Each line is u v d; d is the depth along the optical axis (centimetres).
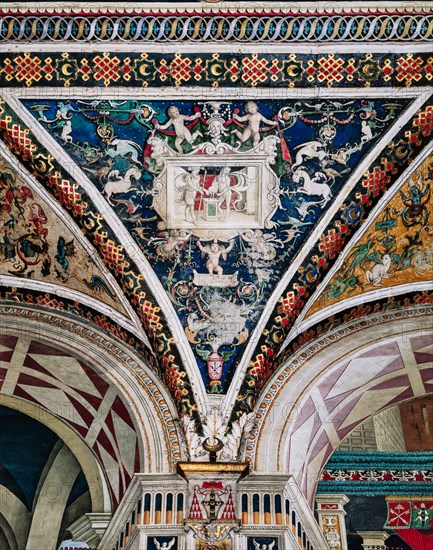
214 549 1163
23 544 1373
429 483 1369
